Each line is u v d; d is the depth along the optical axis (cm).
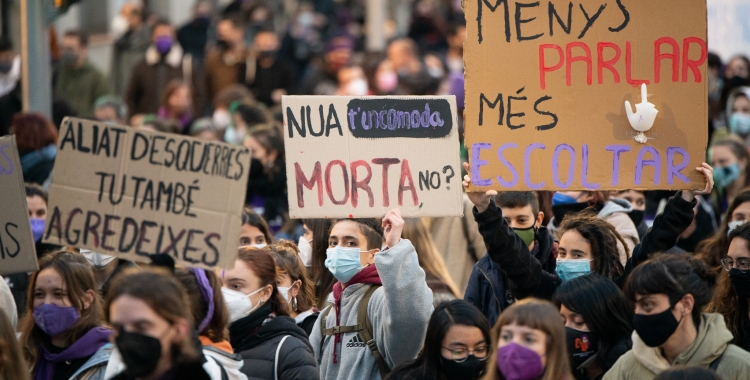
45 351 1223
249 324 1205
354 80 3609
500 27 1323
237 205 1103
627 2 1336
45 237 1099
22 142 2108
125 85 4044
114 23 4512
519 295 1378
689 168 1329
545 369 1005
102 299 1262
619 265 1423
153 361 916
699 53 1336
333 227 1391
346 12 5712
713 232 1923
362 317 1335
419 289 1251
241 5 4731
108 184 1106
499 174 1312
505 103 1318
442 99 1302
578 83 1327
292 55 4709
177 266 1116
